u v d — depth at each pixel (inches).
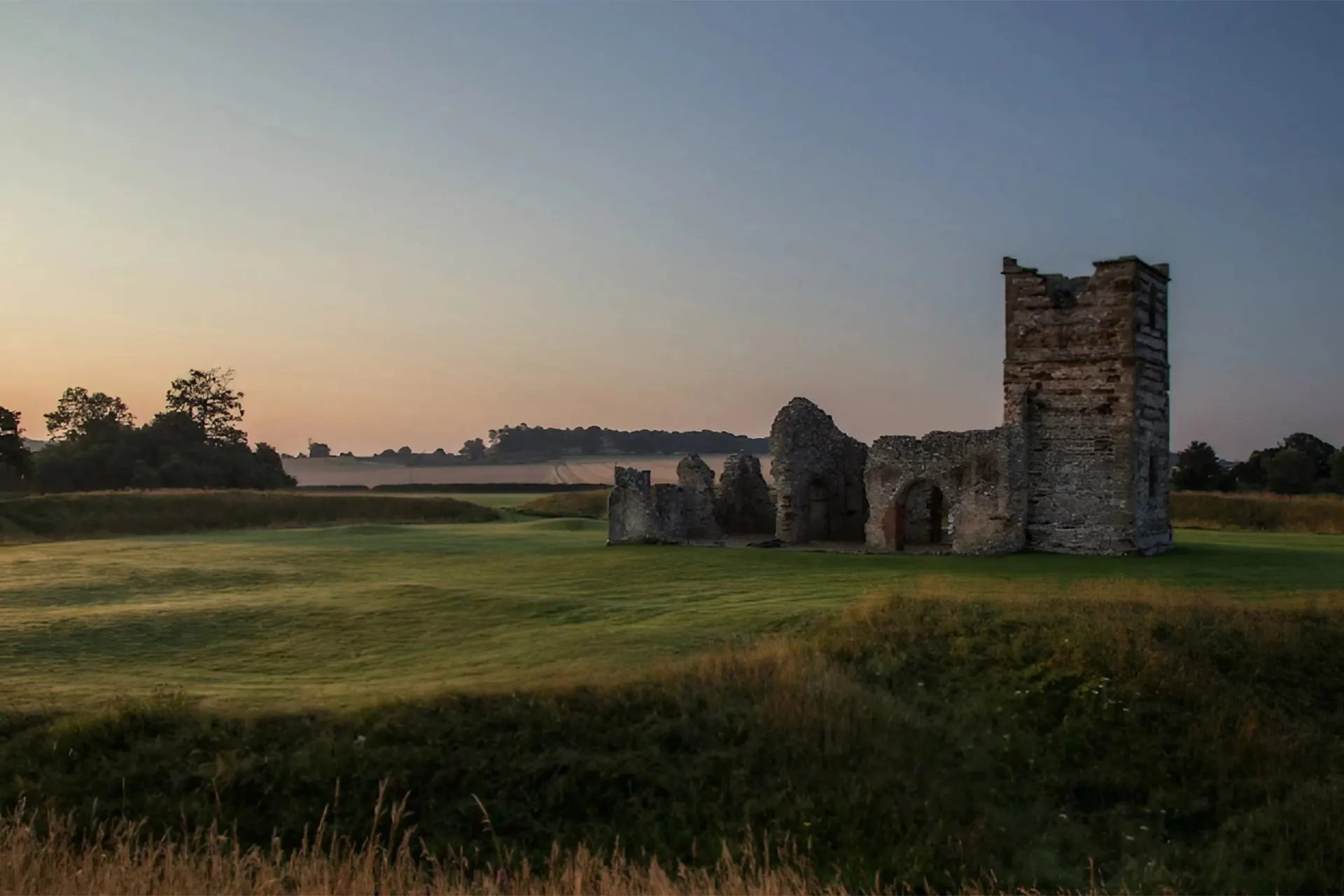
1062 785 762.8
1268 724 826.8
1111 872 674.8
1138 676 864.3
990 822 712.4
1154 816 734.5
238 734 745.0
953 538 1646.2
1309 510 2395.4
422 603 1239.5
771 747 754.8
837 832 684.1
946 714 836.6
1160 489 1669.5
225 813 676.7
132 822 660.1
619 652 949.2
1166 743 802.2
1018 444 1622.8
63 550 2030.0
